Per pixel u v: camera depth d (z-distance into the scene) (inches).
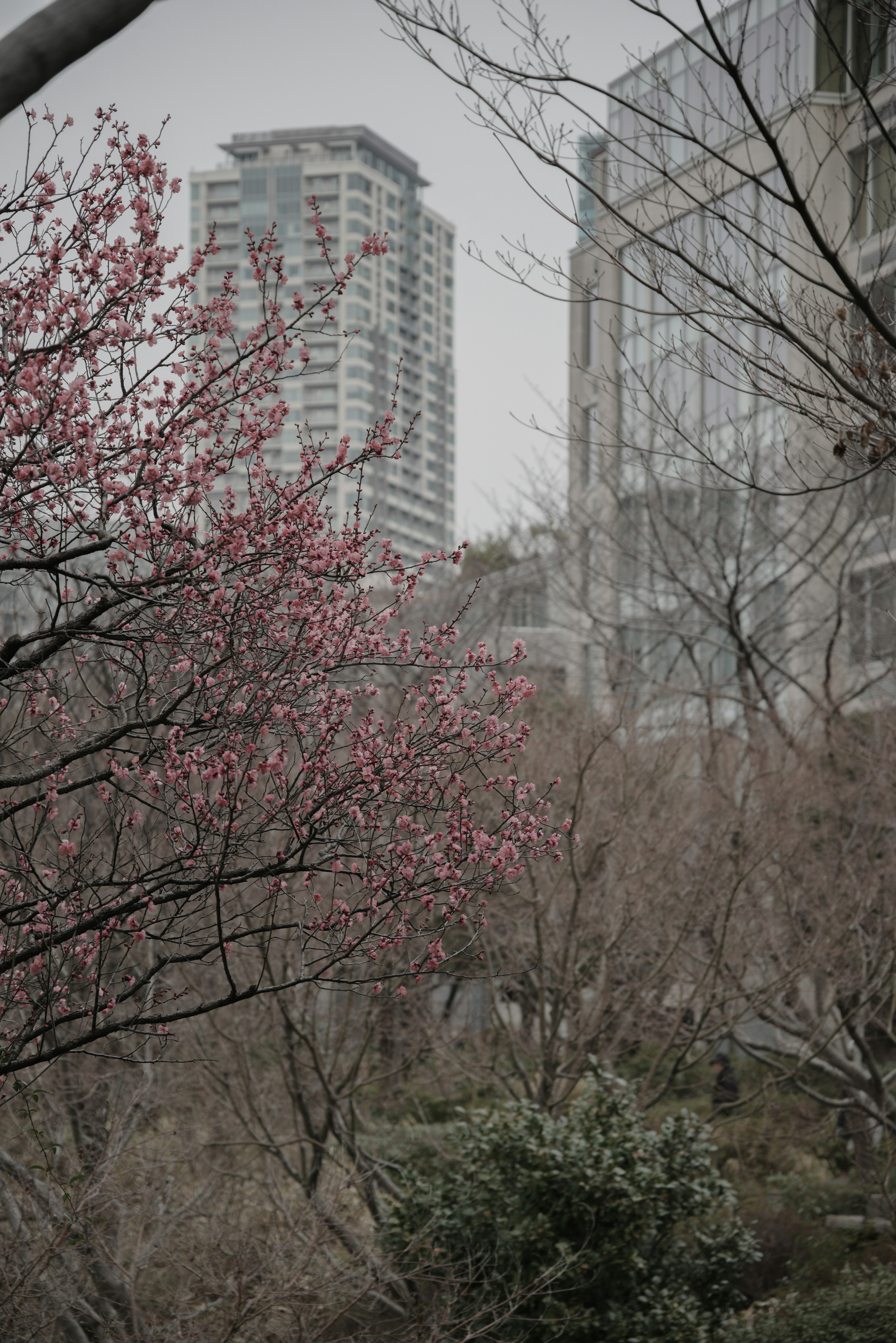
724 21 232.5
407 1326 356.2
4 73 141.7
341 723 230.2
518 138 237.0
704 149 229.0
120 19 149.8
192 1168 435.8
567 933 469.4
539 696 597.9
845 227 527.2
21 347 208.7
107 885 227.6
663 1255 435.8
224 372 221.9
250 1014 487.2
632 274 263.0
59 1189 323.0
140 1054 380.5
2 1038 235.6
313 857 275.4
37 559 210.5
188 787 224.8
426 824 242.4
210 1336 319.3
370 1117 549.6
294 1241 352.5
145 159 218.8
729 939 499.8
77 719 282.7
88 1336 329.1
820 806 539.8
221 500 235.9
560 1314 402.9
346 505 3567.9
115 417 222.2
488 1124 437.7
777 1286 493.7
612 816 476.7
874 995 493.7
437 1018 507.5
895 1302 403.5
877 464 240.8
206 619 220.2
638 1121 450.0
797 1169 595.2
